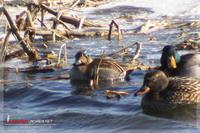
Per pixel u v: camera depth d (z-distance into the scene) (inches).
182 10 1016.2
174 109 544.4
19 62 740.7
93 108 557.6
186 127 499.2
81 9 1054.4
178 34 864.9
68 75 672.4
